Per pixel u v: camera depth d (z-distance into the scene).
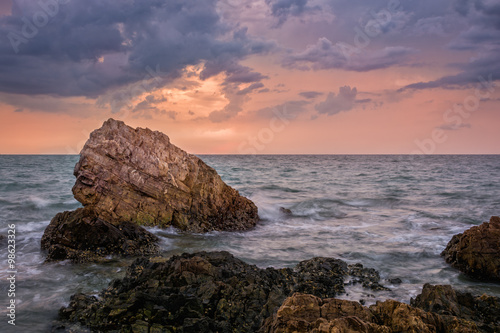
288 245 20.84
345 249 19.94
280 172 86.31
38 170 77.88
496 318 9.95
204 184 25.30
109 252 17.56
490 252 15.38
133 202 21.58
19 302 12.16
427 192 46.09
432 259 18.12
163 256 18.08
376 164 134.75
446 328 8.20
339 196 43.22
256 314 10.34
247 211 27.52
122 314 10.27
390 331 7.57
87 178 20.16
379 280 14.94
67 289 13.33
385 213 32.28
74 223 17.64
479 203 36.53
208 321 9.71
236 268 13.36
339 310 8.17
